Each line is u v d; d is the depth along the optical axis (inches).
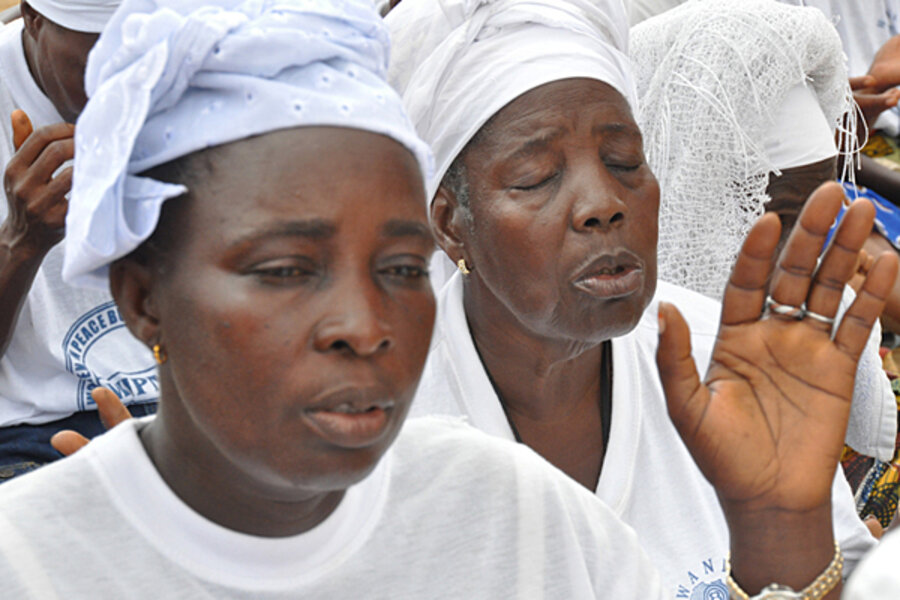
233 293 39.5
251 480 42.8
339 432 39.4
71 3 96.7
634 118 83.4
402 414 41.6
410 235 41.3
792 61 103.0
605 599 52.3
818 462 54.9
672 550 80.0
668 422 83.0
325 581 45.3
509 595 49.5
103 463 44.0
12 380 105.7
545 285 75.3
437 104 80.4
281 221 39.1
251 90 39.8
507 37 79.3
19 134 95.3
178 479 44.2
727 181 103.8
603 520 54.1
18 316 100.2
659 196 77.8
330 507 45.9
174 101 40.7
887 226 148.1
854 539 86.0
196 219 40.1
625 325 75.0
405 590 47.2
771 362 55.9
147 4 43.6
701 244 105.1
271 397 39.6
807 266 55.1
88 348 106.0
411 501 48.6
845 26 169.0
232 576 43.6
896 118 165.9
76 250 40.2
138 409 107.2
